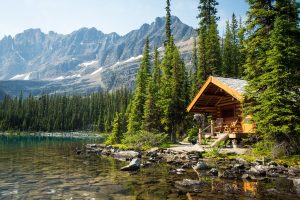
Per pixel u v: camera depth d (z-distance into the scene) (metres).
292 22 18.70
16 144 49.09
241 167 17.83
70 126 143.12
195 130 39.16
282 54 17.95
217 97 29.00
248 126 25.44
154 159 23.03
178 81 39.19
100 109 136.25
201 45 44.09
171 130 38.84
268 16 20.09
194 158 22.73
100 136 104.25
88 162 23.12
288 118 17.09
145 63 53.22
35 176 16.59
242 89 22.72
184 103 39.47
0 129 129.50
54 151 34.12
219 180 14.72
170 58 46.12
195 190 12.70
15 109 139.88
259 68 20.36
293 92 18.73
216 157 21.97
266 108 18.00
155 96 39.94
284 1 20.06
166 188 13.16
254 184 13.73
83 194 12.25
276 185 13.45
